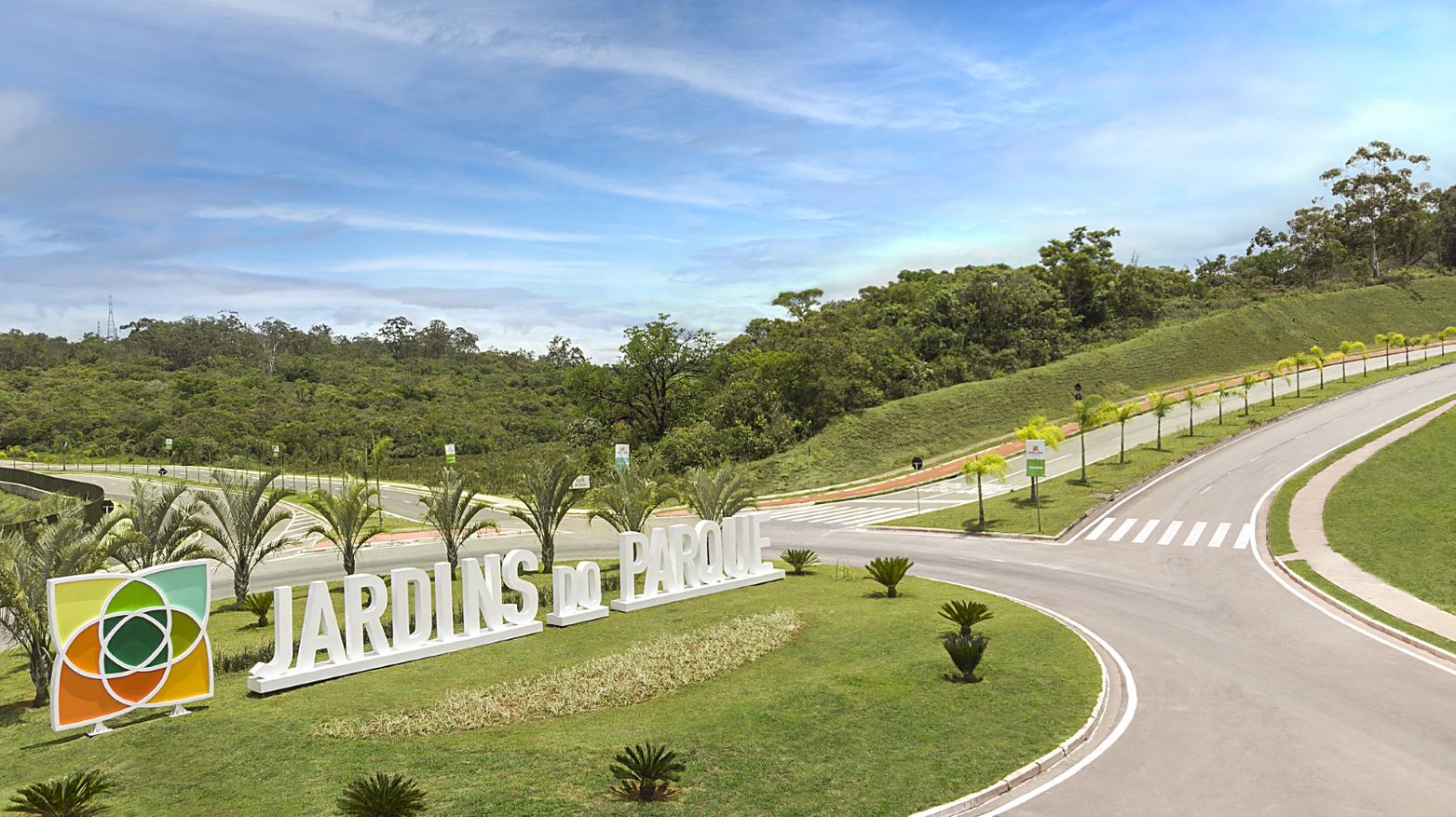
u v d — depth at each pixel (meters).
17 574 17.81
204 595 16.62
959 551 34.22
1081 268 99.38
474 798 11.63
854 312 100.81
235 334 164.00
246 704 16.80
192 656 16.41
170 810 11.64
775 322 103.25
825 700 15.86
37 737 15.25
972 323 92.62
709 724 14.71
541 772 12.62
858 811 11.40
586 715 15.69
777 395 70.38
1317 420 55.59
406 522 49.31
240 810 11.52
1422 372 71.50
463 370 145.00
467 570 21.78
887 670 17.83
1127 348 86.50
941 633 20.92
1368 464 40.31
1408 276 117.12
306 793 12.03
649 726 14.80
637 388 77.12
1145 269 113.12
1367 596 23.14
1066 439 62.41
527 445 98.75
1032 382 77.31
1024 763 13.02
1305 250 127.88
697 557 27.94
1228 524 34.84
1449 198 129.00
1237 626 21.36
